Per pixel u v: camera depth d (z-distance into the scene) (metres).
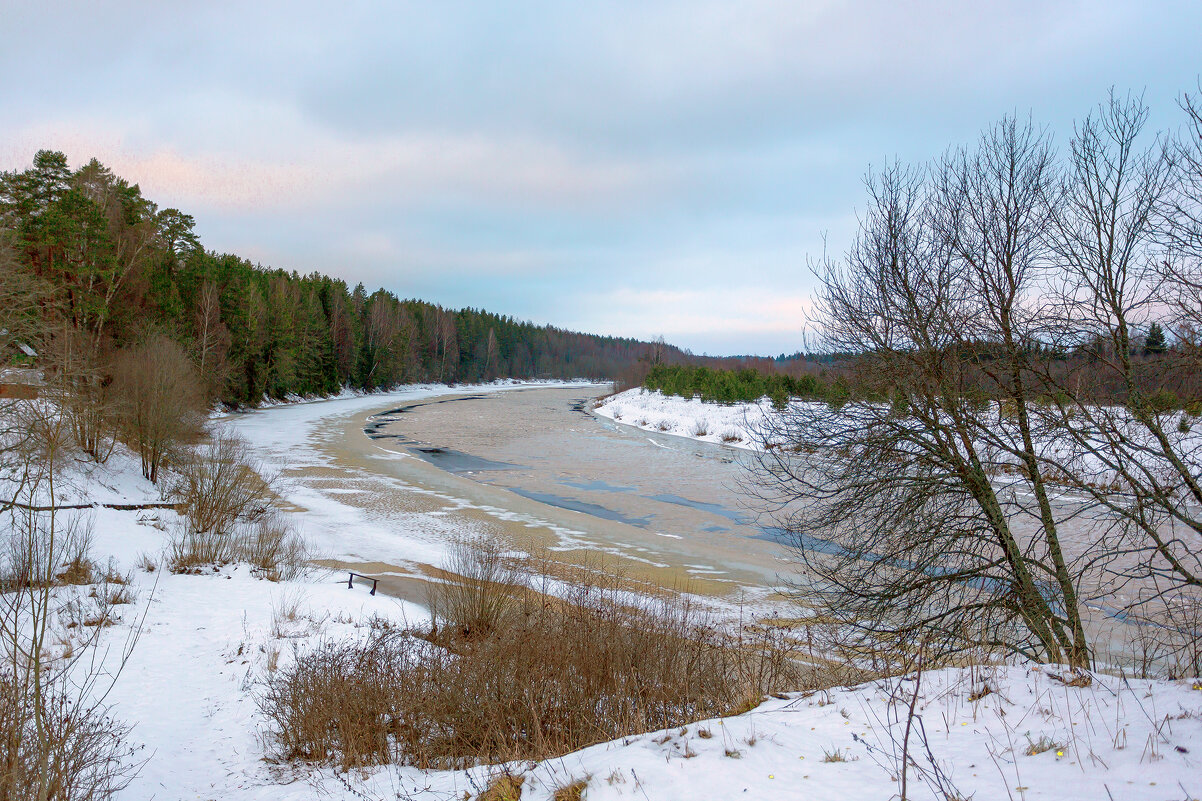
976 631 8.56
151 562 16.73
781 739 4.42
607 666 7.73
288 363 70.38
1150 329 7.61
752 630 12.42
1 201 37.62
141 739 7.82
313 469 33.81
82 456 22.75
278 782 6.57
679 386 64.75
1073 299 7.86
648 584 16.81
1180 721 3.85
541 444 45.25
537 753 5.94
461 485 30.92
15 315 17.11
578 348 192.75
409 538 21.69
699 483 31.72
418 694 7.81
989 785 3.44
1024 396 8.16
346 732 7.29
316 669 8.79
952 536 8.51
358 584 16.86
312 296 84.44
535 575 16.89
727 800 3.55
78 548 14.90
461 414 68.62
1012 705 4.60
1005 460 8.81
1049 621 8.23
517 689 7.33
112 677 9.77
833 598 9.48
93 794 6.00
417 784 5.75
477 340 140.25
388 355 100.19
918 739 4.23
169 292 48.34
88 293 36.16
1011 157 8.39
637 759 4.26
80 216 36.78
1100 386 7.84
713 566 18.91
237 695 9.41
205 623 12.72
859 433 8.85
